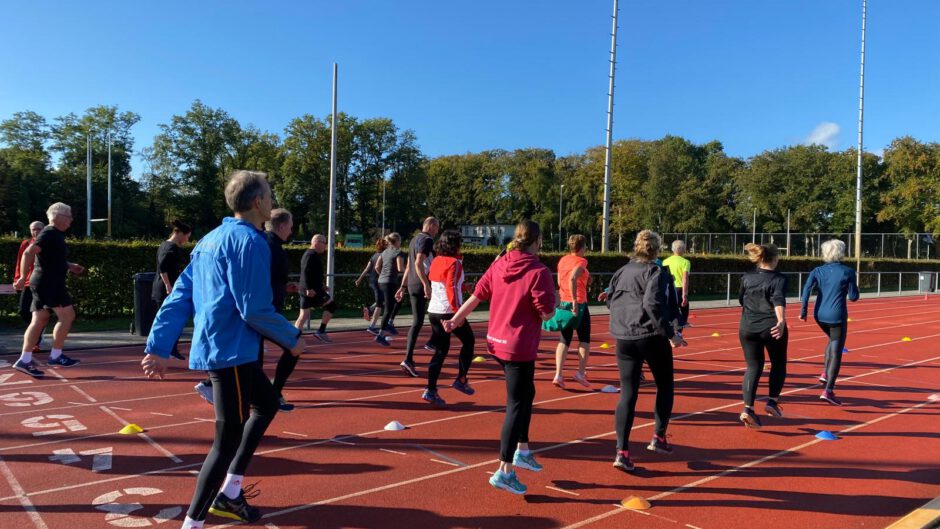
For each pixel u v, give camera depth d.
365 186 74.31
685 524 3.83
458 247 6.57
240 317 3.17
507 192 91.69
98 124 72.38
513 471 4.15
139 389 7.11
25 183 65.44
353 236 68.88
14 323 12.24
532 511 3.95
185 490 4.12
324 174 71.19
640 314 4.56
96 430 5.48
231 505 3.56
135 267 13.93
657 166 68.00
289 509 3.88
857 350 11.62
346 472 4.55
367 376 8.12
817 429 6.05
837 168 59.81
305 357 9.54
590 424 6.04
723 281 27.97
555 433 5.70
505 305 4.16
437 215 98.56
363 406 6.52
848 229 58.75
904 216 48.72
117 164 72.56
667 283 4.59
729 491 4.38
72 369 8.17
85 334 11.30
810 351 11.42
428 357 9.73
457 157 101.50
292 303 16.25
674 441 5.54
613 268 22.73
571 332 7.58
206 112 70.19
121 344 10.17
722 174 70.81
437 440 5.38
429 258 7.64
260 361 3.61
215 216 70.69
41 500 3.93
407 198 77.56
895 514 4.05
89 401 6.54
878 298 27.02
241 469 3.56
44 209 66.94
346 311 16.78
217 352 3.12
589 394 7.36
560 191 81.50
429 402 6.73
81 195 69.25
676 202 67.00
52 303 7.74
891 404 7.20
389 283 10.73
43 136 70.88
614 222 73.25
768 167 64.62
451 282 6.47
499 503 4.06
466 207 97.25
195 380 7.62
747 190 65.38
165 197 69.38
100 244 13.48
